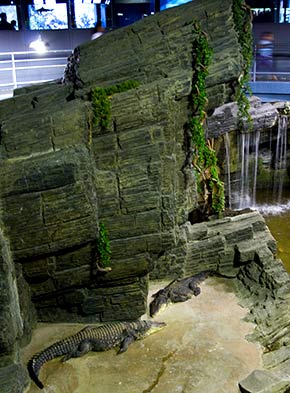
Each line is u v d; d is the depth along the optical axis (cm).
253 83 1480
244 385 700
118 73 796
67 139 724
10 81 1417
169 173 773
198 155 941
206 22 814
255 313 867
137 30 814
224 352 778
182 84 790
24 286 781
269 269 940
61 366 756
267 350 790
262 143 1416
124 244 780
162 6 1484
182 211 955
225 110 1284
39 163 693
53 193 704
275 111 1350
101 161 752
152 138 751
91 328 809
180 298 907
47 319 852
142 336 809
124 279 812
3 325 672
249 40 855
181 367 747
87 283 804
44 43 1459
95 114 730
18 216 707
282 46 1538
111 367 753
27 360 764
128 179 755
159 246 798
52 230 723
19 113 812
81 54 815
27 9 1439
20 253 732
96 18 1509
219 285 965
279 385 704
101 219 762
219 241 982
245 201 1455
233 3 820
